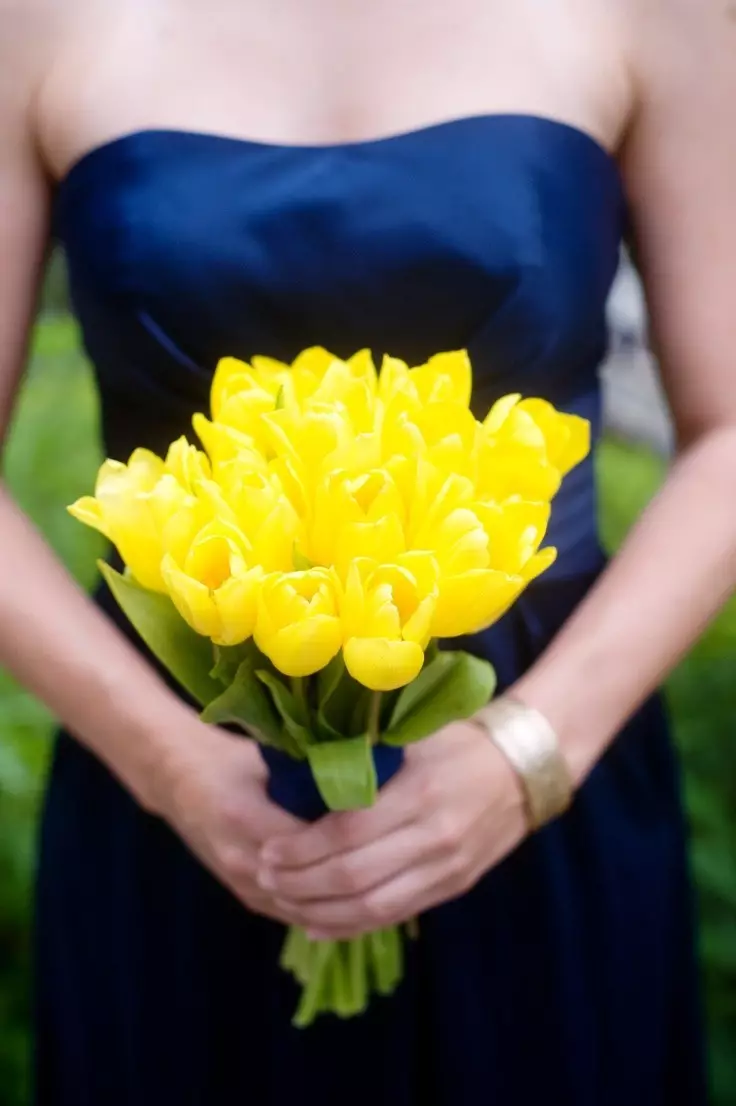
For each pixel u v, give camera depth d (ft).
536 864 3.20
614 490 6.74
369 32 3.04
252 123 3.04
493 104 3.01
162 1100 3.39
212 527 2.26
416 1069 3.28
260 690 2.48
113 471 2.35
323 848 2.69
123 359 3.09
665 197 3.05
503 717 2.80
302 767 2.63
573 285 3.03
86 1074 3.52
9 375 3.13
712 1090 4.33
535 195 2.97
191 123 3.03
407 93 3.03
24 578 2.93
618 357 7.94
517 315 2.98
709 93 2.99
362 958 2.94
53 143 3.09
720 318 3.01
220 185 2.98
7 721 4.73
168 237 2.97
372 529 2.24
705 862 4.51
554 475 2.36
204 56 3.05
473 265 2.95
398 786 2.71
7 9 3.06
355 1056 3.23
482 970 3.23
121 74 3.05
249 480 2.29
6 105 3.07
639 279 3.20
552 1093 3.27
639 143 3.09
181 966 3.28
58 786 3.47
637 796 3.37
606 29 3.05
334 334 3.02
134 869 3.31
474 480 2.36
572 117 3.03
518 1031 3.26
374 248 2.95
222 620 2.26
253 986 3.26
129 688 2.88
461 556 2.25
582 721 2.82
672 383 3.10
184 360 3.04
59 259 6.68
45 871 3.51
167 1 3.08
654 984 3.40
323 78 3.04
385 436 2.33
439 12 3.04
